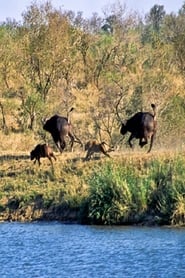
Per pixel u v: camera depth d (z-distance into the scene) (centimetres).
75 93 11400
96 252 5022
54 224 6059
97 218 5938
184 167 6150
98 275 4466
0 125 10762
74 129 9556
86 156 6912
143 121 7094
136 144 8862
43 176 6744
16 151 8200
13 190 6606
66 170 6775
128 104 10044
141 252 4991
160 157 6569
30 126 10606
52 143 9200
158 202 5891
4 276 4506
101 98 10381
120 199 5950
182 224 5775
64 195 6272
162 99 9900
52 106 10675
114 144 8894
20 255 5006
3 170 7019
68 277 4444
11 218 6281
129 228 5772
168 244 5188
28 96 10606
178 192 5853
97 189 5991
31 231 5775
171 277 4403
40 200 6366
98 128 9381
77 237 5503
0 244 5322
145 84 10325
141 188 5947
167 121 9100
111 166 6334
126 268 4612
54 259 4875
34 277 4472
